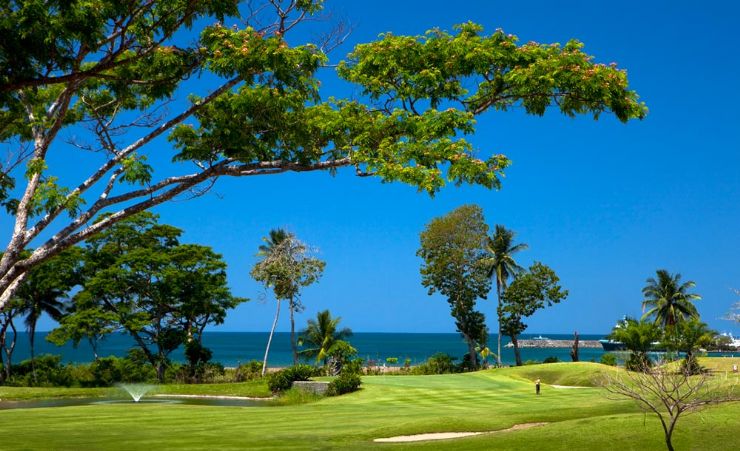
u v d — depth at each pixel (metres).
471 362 73.25
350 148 13.89
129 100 15.87
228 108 13.84
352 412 29.80
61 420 26.44
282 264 62.22
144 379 55.31
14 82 10.55
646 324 64.00
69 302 61.12
